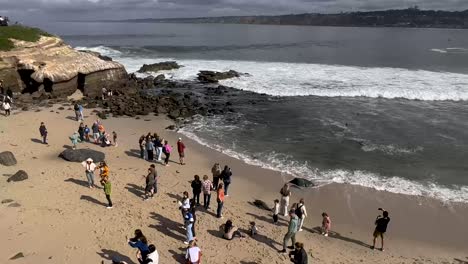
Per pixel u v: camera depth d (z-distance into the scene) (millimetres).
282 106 41406
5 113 35594
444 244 18953
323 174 25891
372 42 124812
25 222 18188
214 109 39906
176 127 34500
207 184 20453
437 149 30016
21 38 45125
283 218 20594
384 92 45344
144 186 23016
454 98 43781
